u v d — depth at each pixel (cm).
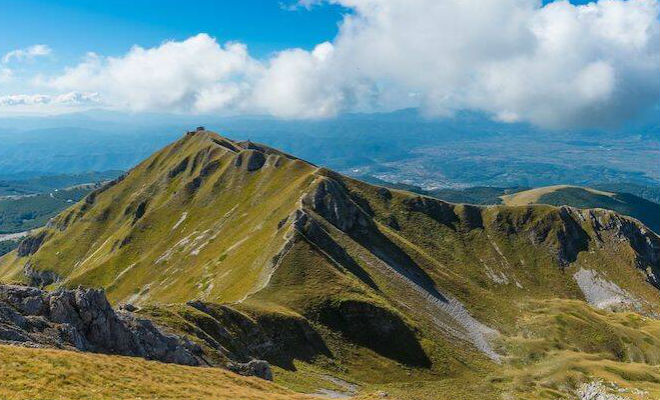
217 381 6078
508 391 14500
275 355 11725
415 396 12506
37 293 6469
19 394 3791
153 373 5509
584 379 16225
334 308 15225
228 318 11400
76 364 4838
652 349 19825
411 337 15538
